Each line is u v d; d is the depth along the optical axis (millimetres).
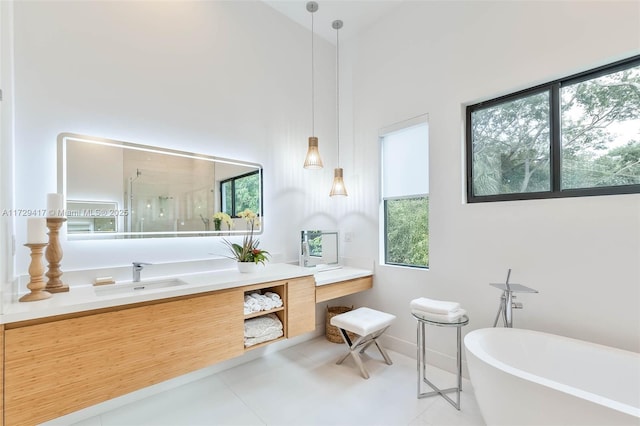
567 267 1953
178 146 2383
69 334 1460
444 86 2613
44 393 1389
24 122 1758
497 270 2273
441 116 2631
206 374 2457
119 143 2094
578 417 1303
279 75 3088
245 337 2197
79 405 1476
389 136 3168
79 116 1951
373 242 3199
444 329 2568
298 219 3205
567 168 2037
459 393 2039
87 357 1505
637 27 1711
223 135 2650
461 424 1868
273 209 2998
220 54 2646
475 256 2398
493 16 2307
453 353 2506
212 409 2029
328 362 2709
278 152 3055
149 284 2115
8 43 1615
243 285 2131
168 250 2305
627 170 1819
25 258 1734
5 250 1462
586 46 1880
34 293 1564
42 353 1388
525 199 2207
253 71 2875
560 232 1984
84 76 1976
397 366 2637
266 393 2215
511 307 2025
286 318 2422
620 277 1762
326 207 3486
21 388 1337
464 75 2477
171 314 1781
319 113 3451
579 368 1770
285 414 1975
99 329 1542
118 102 2107
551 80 2084
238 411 2006
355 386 2311
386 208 3203
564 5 1971
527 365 1914
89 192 1971
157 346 1726
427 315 2148
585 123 1970
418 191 2902
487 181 2428
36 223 1588
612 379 1663
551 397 1375
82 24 1975
